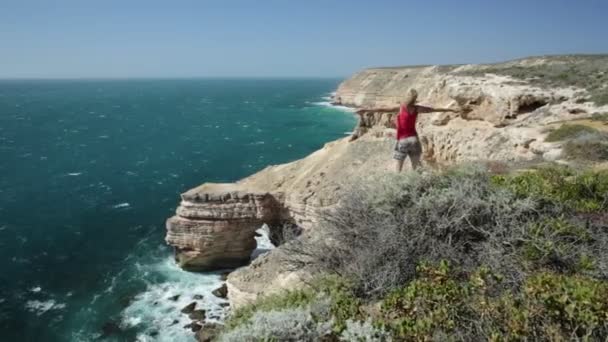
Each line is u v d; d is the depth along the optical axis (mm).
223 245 32719
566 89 35406
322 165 40344
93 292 28438
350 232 8609
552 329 5078
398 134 10211
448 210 7926
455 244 7586
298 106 167375
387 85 135000
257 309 8531
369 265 7543
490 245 7258
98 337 23594
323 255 8719
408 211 8219
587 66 50938
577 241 7324
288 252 10773
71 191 50250
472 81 38969
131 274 31172
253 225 33438
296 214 35344
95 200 47125
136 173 59906
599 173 10125
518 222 7707
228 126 111500
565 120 25750
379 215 8555
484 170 9602
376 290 7207
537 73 48781
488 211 7840
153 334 23797
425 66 129500
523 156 21016
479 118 34156
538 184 9070
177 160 69188
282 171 42125
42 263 32188
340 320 6352
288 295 8195
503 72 55500
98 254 34125
